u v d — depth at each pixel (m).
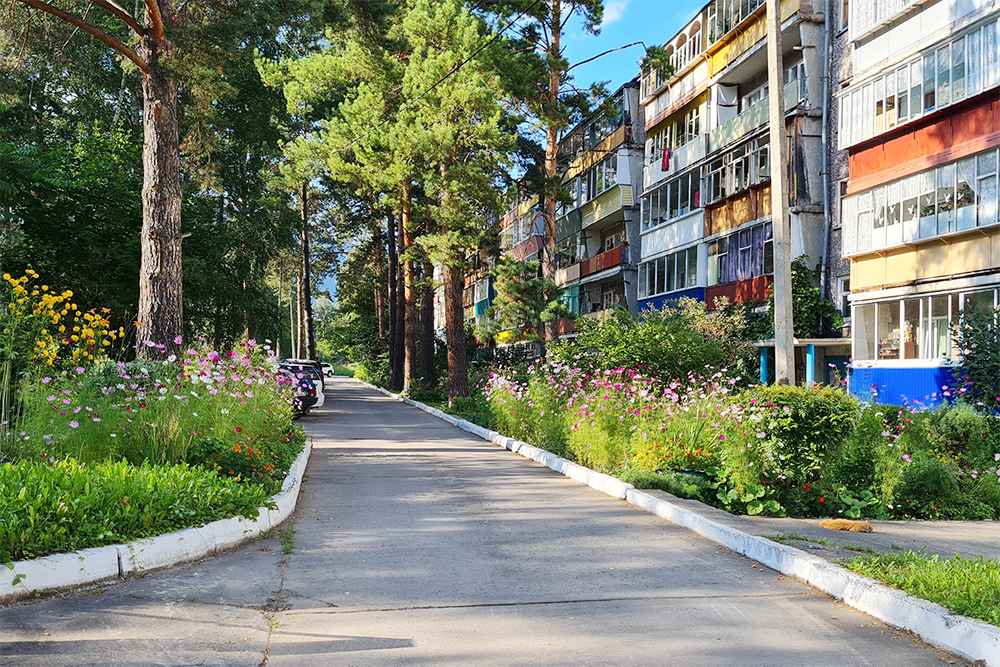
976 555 7.82
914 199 21.30
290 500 10.04
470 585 6.57
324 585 6.55
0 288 13.66
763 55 29.58
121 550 6.55
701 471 11.44
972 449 13.80
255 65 33.09
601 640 5.19
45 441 9.37
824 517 10.90
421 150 30.33
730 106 32.94
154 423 10.09
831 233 26.81
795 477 11.08
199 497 8.04
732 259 30.73
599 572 7.02
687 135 35.59
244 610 5.81
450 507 10.49
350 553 7.75
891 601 5.59
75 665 4.61
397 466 14.86
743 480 10.73
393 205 36.75
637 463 12.24
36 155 24.83
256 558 7.46
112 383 10.80
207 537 7.50
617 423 13.43
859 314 23.64
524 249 56.47
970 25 19.44
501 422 20.09
